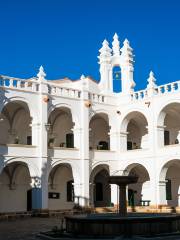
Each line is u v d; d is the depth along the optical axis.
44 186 36.38
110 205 43.47
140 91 41.09
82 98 40.12
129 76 43.56
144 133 45.59
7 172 39.91
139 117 44.66
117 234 19.73
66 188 43.25
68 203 43.16
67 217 21.62
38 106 37.09
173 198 44.75
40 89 37.22
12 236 22.23
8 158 34.69
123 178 23.20
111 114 42.47
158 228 20.12
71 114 40.16
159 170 38.56
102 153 41.09
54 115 42.28
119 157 42.00
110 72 44.16
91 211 38.91
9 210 39.56
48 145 40.78
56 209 41.84
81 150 39.50
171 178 45.00
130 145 46.22
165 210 37.72
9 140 40.97
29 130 42.09
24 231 24.59
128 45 44.28
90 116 40.53
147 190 44.94
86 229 20.23
